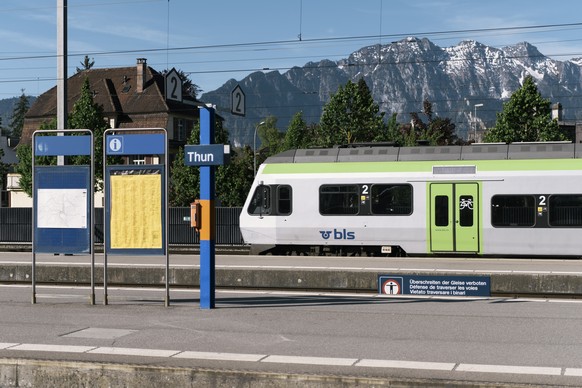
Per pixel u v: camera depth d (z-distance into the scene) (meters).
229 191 58.34
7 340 10.98
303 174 26.61
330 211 26.30
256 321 12.67
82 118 55.84
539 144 24.98
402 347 10.47
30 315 13.31
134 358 9.74
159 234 14.23
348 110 54.06
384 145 26.64
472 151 25.36
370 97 54.34
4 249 35.28
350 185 26.11
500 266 20.58
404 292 16.25
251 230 27.11
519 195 24.67
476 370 9.02
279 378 8.66
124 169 14.29
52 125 57.09
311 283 17.81
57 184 14.69
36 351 10.18
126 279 19.03
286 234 26.70
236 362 9.50
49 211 14.74
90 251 14.64
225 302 15.17
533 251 24.58
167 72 14.16
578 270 19.17
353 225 26.02
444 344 10.67
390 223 25.66
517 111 43.09
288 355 9.92
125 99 77.62
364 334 11.46
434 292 16.09
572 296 16.23
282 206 26.80
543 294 16.38
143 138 14.17
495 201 24.86
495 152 25.12
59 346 10.52
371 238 25.89
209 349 10.32
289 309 14.07
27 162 66.75
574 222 24.27
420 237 25.44
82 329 11.89
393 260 23.03
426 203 25.39
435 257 25.77
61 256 26.45
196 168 57.59
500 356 9.85
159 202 14.20
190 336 11.29
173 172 58.44
